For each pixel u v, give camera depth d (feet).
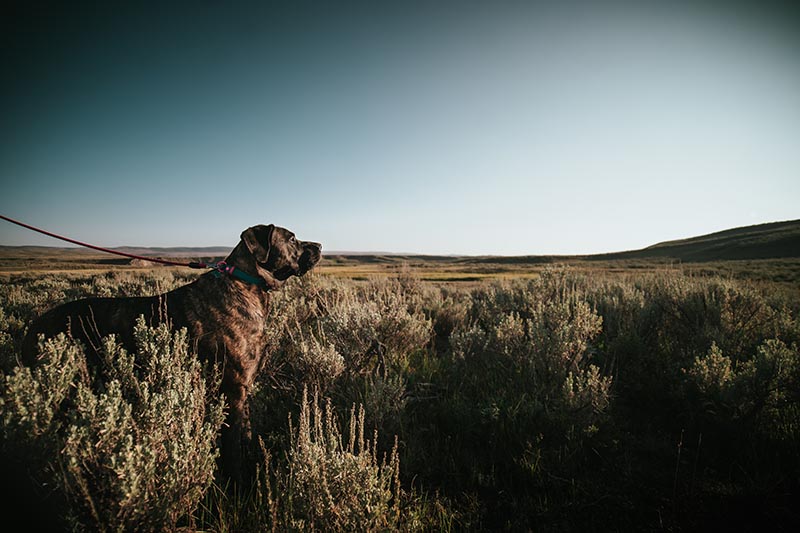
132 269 63.31
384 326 17.35
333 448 7.29
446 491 9.77
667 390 14.44
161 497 6.33
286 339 15.93
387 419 11.92
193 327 9.82
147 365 8.21
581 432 11.32
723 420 11.60
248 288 10.81
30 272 57.36
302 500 7.07
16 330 16.44
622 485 9.78
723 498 9.18
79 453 5.96
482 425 12.23
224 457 9.48
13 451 5.95
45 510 6.09
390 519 7.57
